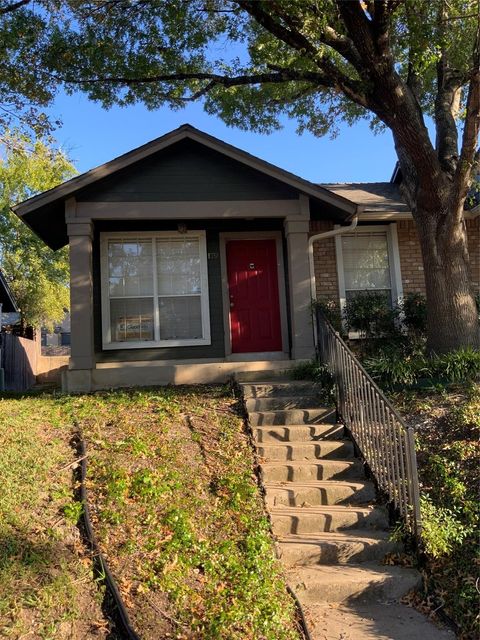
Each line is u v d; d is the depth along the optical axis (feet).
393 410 17.98
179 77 32.71
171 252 35.42
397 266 37.70
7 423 20.38
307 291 32.50
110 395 26.91
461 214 27.78
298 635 13.05
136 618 11.92
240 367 31.40
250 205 32.65
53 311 80.38
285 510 18.38
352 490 19.27
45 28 30.96
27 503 14.58
